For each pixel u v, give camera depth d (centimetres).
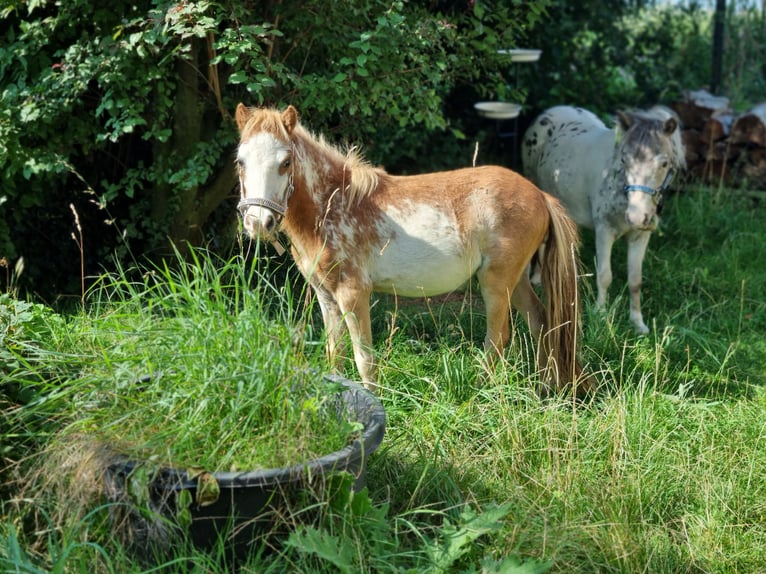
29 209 614
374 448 322
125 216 654
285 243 566
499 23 629
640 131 548
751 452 415
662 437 419
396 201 442
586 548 336
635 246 591
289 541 287
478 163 853
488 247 454
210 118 607
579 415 442
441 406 422
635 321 596
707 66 1075
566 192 653
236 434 312
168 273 370
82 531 304
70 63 530
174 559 295
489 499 366
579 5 921
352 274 436
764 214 812
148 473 290
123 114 529
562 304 471
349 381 364
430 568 308
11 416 345
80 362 356
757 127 849
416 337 548
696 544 351
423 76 611
